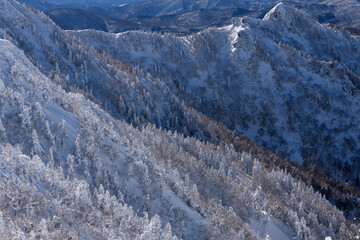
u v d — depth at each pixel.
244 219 89.31
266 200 102.00
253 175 115.81
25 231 30.19
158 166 75.88
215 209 73.38
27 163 41.97
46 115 64.50
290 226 96.31
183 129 172.75
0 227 27.38
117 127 96.50
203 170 96.94
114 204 47.12
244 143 176.75
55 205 36.97
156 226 45.09
